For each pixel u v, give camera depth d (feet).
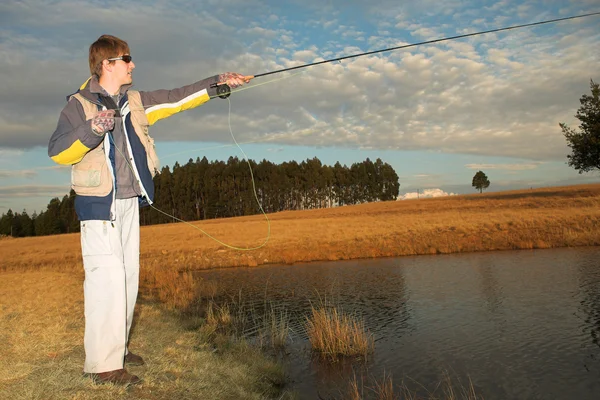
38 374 10.94
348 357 24.29
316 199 370.73
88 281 10.27
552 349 24.32
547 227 86.07
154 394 10.90
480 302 36.27
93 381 10.33
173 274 61.26
